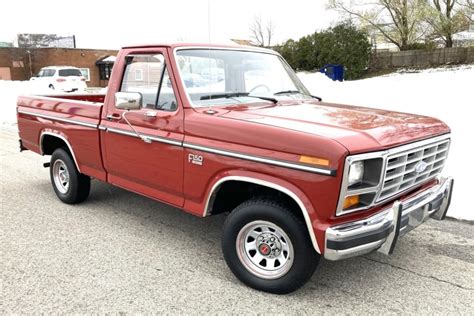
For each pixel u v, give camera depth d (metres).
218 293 3.48
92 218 5.14
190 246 4.37
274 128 3.22
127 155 4.39
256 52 4.72
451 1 22.75
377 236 3.04
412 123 3.65
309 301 3.38
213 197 3.66
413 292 3.51
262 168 3.23
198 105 3.86
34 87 22.34
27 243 4.41
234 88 4.29
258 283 3.47
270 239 3.43
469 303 3.35
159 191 4.19
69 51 38.75
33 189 6.33
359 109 4.14
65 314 3.20
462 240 4.47
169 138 3.88
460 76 12.88
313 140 2.98
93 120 4.79
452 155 6.84
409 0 23.39
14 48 37.75
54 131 5.42
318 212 2.99
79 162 5.18
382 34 24.47
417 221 3.53
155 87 4.10
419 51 21.97
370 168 3.04
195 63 4.06
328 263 4.01
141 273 3.80
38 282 3.63
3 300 3.37
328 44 22.70
